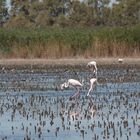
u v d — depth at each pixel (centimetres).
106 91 3309
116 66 5081
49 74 4422
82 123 2283
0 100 2959
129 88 3456
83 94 3180
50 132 2119
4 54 5762
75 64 5291
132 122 2300
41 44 5728
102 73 4409
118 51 5675
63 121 2309
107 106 2711
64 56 5678
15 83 3781
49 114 2483
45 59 5647
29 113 2531
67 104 2778
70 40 5722
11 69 4950
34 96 3092
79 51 5700
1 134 2097
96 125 2239
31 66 5172
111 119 2364
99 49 5675
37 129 2178
